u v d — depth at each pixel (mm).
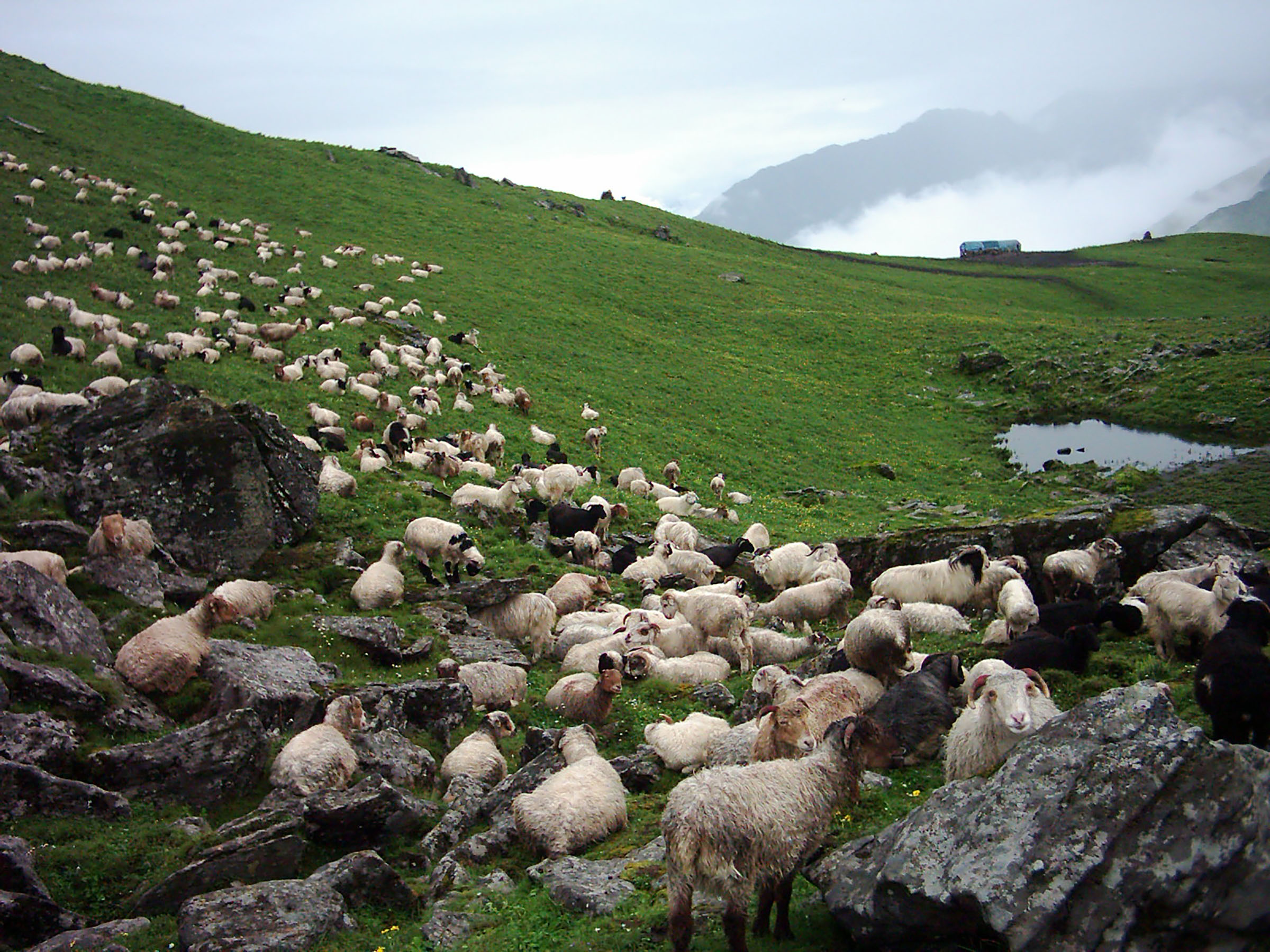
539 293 65500
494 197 93438
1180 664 13211
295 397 34125
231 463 19750
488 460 34594
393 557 20297
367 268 60875
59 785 10289
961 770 9188
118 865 9703
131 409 20500
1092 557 18031
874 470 45156
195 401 20094
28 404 23172
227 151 81562
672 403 50344
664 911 8109
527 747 12906
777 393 56312
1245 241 130125
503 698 15469
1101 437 50562
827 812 7879
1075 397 56781
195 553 18875
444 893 9328
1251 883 6125
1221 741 6801
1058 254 125188
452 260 68750
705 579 23422
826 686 11289
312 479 22297
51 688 11680
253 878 9477
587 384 49906
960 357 65000
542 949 7898
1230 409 50062
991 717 8875
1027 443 51094
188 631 13852
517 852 10320
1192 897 6141
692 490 38188
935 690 11375
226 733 11484
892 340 70938
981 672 11625
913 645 15953
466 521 25266
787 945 7445
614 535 28453
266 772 11766
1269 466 42062
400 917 9102
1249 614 11219
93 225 52219
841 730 8125
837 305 80188
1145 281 101125
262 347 38031
